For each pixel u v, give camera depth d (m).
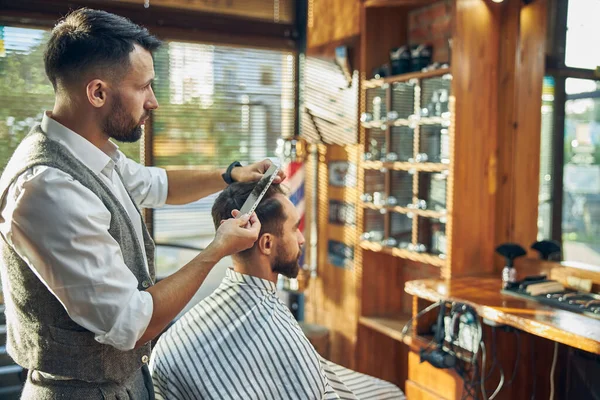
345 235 3.17
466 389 2.18
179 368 1.44
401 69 2.80
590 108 2.19
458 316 2.29
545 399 2.43
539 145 2.40
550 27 2.33
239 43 3.45
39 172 1.12
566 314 1.92
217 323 1.46
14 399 2.85
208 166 3.43
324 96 3.28
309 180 3.41
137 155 3.25
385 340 3.18
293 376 1.42
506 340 2.31
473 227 2.54
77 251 1.11
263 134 3.57
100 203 1.18
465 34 2.46
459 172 2.48
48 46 1.21
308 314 3.51
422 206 2.66
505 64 2.53
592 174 2.18
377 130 2.92
